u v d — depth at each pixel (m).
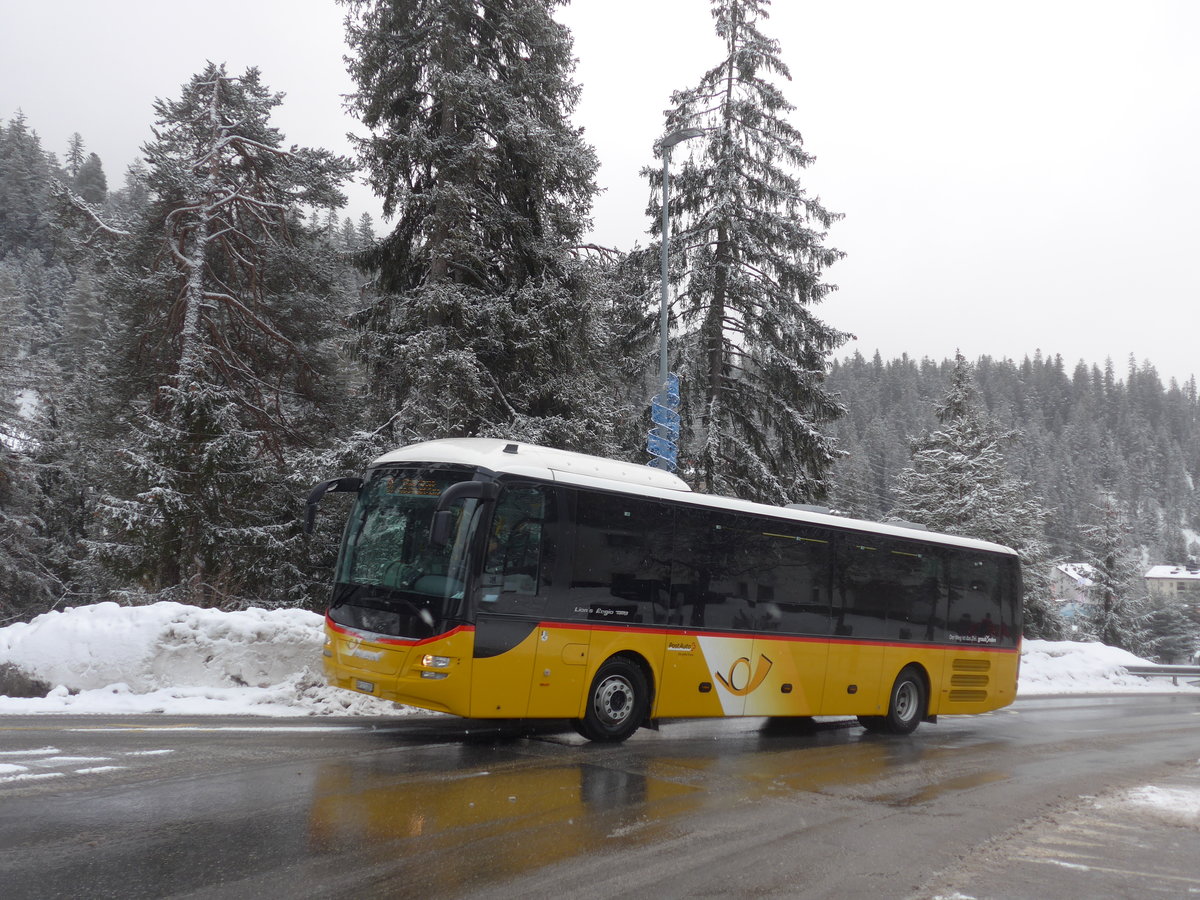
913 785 9.02
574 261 20.48
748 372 26.50
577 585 9.80
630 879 5.34
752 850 6.14
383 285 20.97
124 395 22.64
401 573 9.41
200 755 8.05
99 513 17.30
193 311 19.33
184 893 4.65
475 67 19.81
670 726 12.77
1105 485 163.75
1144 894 5.55
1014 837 6.89
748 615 11.51
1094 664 29.30
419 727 10.70
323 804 6.57
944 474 39.66
